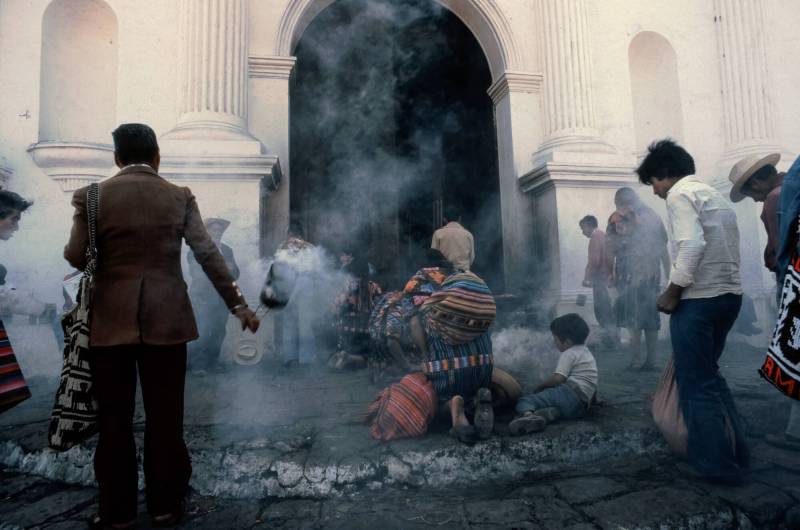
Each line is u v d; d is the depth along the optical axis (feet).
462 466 7.81
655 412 8.53
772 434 9.29
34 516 7.06
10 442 9.02
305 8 21.17
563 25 22.72
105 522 6.40
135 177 6.58
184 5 18.47
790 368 4.47
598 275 18.01
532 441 8.18
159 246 6.47
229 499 7.48
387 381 12.93
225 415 9.84
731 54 24.40
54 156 18.61
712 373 7.64
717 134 24.71
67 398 6.10
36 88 19.16
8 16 19.15
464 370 8.58
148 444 6.51
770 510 6.74
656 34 24.79
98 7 20.11
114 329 6.08
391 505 7.08
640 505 6.81
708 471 7.42
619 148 23.76
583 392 9.23
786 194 4.89
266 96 20.12
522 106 23.53
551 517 6.55
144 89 19.71
